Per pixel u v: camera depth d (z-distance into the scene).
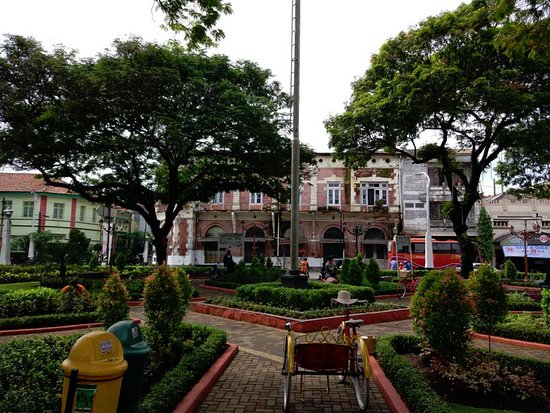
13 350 4.83
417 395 4.73
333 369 5.12
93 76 15.54
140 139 17.98
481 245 23.78
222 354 7.20
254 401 5.32
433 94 15.23
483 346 8.83
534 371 5.97
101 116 16.72
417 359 6.78
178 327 6.81
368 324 10.78
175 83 16.78
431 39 16.20
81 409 3.15
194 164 24.70
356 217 38.03
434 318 5.86
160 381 5.21
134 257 44.91
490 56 15.30
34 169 18.53
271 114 18.73
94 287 15.06
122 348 3.72
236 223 38.62
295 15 12.83
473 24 15.09
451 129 18.31
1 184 41.53
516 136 16.00
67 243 17.97
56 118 15.68
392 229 37.88
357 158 19.94
